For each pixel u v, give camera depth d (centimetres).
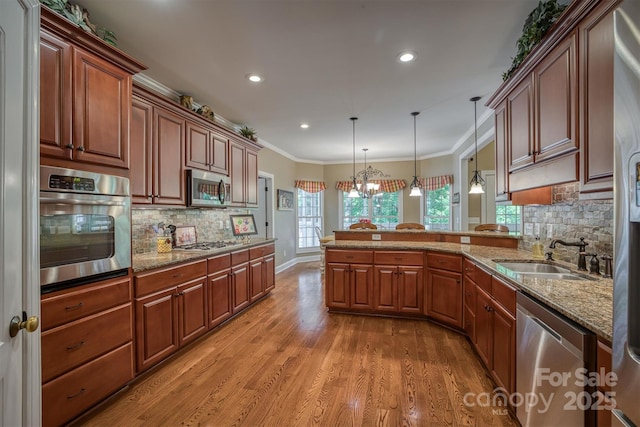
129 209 204
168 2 182
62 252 162
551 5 175
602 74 132
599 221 188
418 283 331
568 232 220
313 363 242
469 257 266
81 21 174
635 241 80
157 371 230
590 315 116
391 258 338
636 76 77
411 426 171
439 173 656
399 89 318
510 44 233
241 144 405
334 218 753
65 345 163
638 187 76
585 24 143
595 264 182
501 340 190
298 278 548
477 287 243
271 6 188
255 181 443
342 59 254
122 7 187
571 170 155
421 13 196
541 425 139
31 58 113
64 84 164
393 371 229
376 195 738
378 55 248
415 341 281
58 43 161
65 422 163
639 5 76
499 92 241
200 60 254
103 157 186
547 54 176
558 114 165
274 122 434
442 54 247
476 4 188
